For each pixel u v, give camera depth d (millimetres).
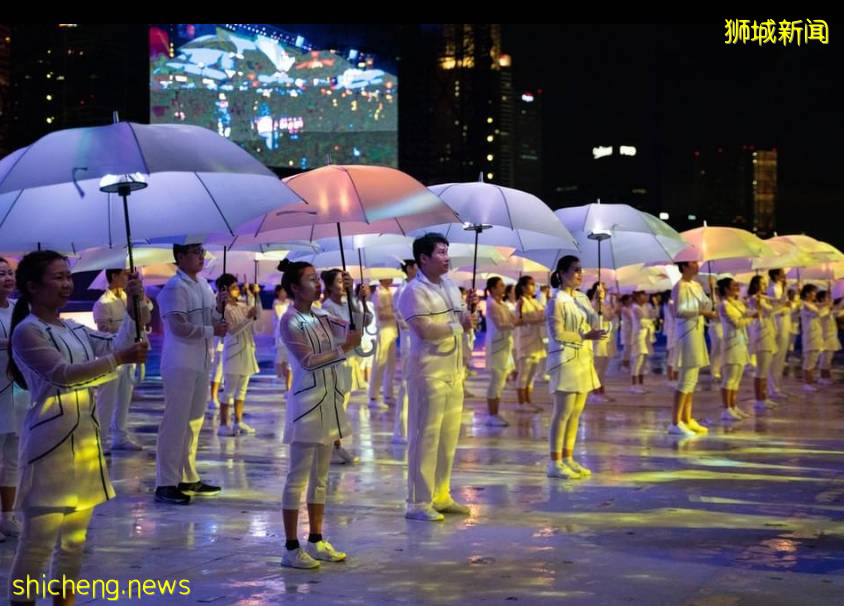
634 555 6090
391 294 14898
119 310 10508
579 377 8812
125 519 7242
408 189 7289
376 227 7863
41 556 4488
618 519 7133
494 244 9508
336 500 7883
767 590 5309
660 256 10945
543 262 11539
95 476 4613
